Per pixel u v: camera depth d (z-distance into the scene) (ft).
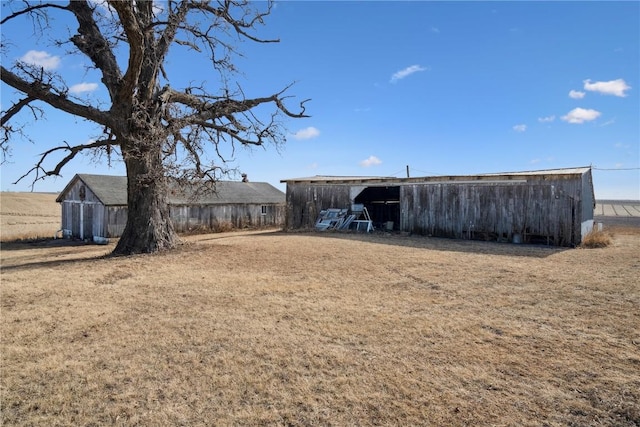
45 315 21.53
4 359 15.96
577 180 47.91
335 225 67.77
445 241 52.37
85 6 43.45
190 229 85.15
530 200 51.24
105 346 17.13
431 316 20.43
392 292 25.53
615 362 14.79
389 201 87.20
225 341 17.47
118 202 73.61
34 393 13.30
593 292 24.39
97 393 13.23
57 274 32.99
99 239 73.77
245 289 26.63
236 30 48.14
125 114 42.01
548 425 11.09
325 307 22.33
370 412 11.85
